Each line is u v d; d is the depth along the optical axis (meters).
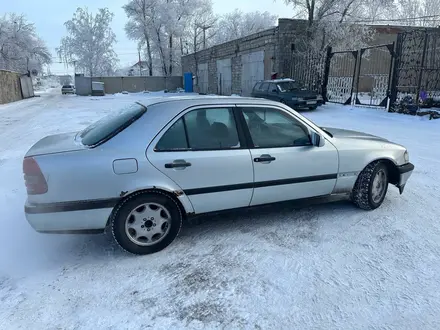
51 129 10.88
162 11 45.16
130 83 44.81
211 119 3.25
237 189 3.31
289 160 3.47
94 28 55.53
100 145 2.93
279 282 2.68
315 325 2.22
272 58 21.61
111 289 2.62
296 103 14.65
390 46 13.87
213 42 51.09
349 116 13.41
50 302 2.46
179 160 3.03
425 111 12.59
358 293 2.54
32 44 46.59
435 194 4.54
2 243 3.33
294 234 3.47
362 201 3.95
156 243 3.12
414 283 2.65
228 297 2.51
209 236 3.45
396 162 4.05
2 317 2.31
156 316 2.32
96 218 2.90
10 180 5.30
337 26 19.45
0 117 15.60
